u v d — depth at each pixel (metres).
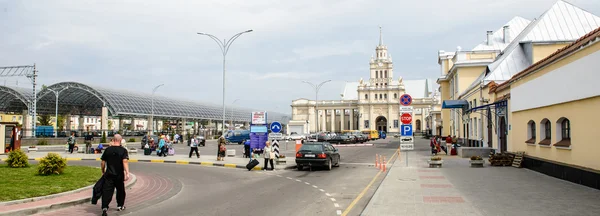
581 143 13.06
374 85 132.88
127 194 12.66
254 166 20.94
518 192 12.04
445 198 11.25
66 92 63.53
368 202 11.07
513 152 20.69
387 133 125.44
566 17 30.41
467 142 37.72
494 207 9.85
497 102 22.70
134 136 64.19
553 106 15.38
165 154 30.16
